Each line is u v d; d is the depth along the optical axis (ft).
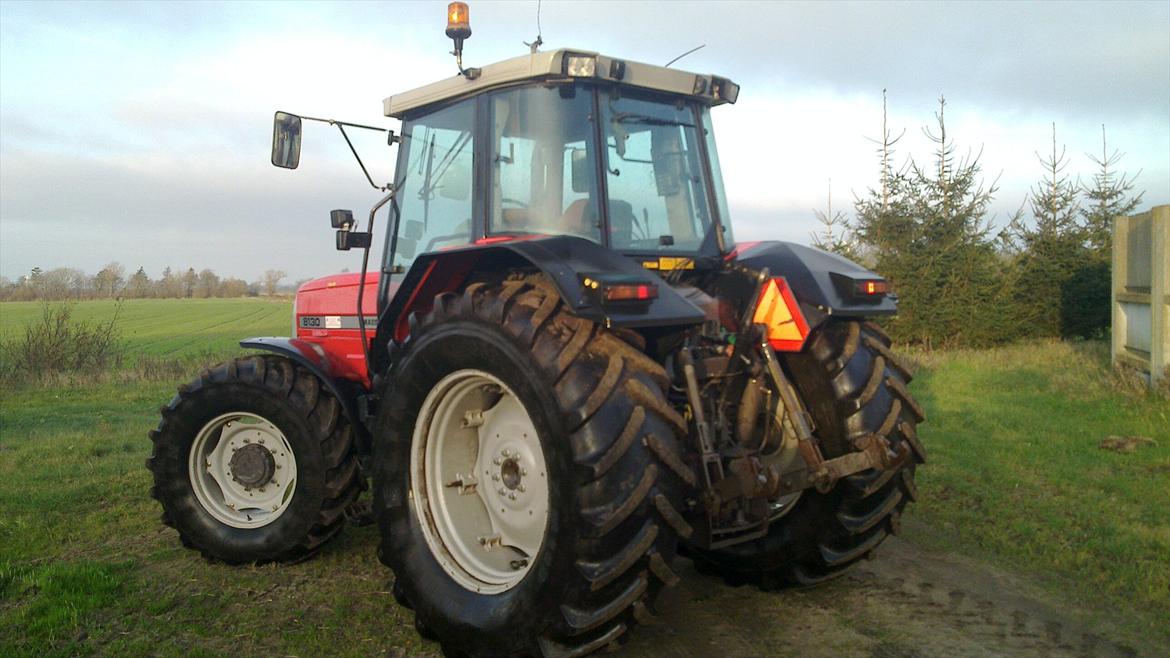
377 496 12.19
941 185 48.57
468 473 12.15
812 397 12.29
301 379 15.03
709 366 11.27
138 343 90.94
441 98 13.57
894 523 12.48
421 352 11.46
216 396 15.28
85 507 19.01
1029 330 49.67
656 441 9.46
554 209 11.98
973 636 11.85
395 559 11.93
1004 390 32.96
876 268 49.78
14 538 16.74
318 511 14.79
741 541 11.17
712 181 13.44
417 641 12.00
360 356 16.28
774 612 12.82
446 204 13.83
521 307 10.36
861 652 11.42
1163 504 17.52
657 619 12.62
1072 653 11.29
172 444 15.64
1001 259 50.39
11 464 23.77
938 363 41.37
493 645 10.48
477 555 11.75
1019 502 17.94
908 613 12.68
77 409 38.86
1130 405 27.30
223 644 11.91
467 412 11.96
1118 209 50.70
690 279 12.83
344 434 14.96
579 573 9.38
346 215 15.60
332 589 14.06
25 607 13.08
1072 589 13.50
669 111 13.00
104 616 12.91
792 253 13.11
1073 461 21.13
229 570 15.07
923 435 24.80
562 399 9.56
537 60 11.84
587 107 12.00
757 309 11.73
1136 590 13.19
